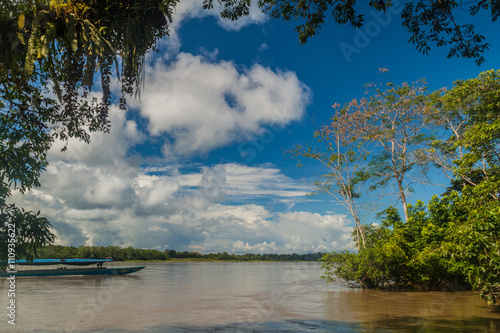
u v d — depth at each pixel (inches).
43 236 206.7
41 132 256.4
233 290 995.9
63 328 435.5
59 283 1282.0
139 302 713.6
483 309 577.3
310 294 848.9
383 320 482.6
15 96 240.2
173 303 691.4
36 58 187.8
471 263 527.8
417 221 1026.7
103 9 206.4
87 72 204.2
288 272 2511.1
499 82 824.9
